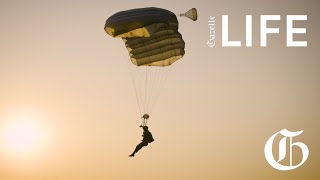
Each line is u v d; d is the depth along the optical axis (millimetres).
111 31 21078
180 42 21594
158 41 21484
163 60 22062
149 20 20391
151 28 20531
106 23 21203
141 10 20891
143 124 21109
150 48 21688
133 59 22219
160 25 20609
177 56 21875
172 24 21391
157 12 20750
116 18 20844
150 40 21547
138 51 21906
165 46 21547
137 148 21031
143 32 20672
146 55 21875
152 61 22016
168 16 20891
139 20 20391
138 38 21625
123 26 20578
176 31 21609
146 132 20953
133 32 20781
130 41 21828
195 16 21219
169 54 21703
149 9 20922
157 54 21750
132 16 20594
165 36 21359
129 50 22188
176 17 21594
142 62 22125
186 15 21344
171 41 21438
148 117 21172
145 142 20891
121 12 21062
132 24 20438
